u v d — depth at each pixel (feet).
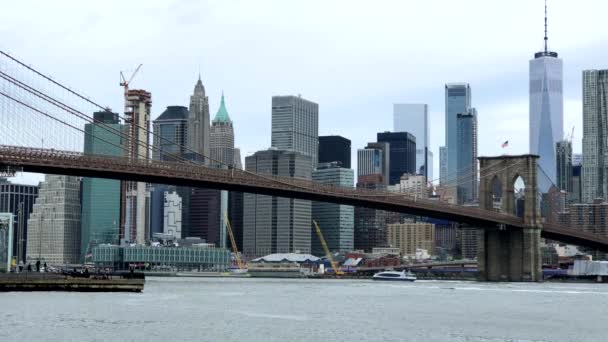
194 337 269.44
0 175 482.69
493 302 459.73
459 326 315.78
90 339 258.98
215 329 289.53
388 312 374.43
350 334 284.82
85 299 388.98
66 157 499.10
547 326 321.52
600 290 642.22
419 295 529.04
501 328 311.47
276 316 342.03
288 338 272.51
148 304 378.73
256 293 520.01
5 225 628.28
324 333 286.05
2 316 307.17
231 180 577.02
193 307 375.86
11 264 640.99
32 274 429.38
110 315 322.75
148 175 534.37
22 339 256.52
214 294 492.13
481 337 283.79
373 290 603.26
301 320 326.85
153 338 265.13
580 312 390.01
